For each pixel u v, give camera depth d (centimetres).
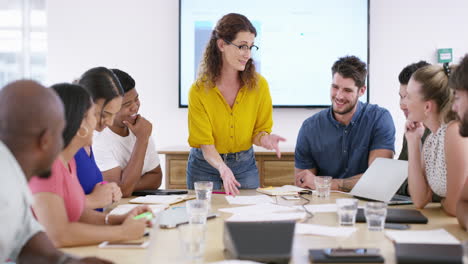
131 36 427
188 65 422
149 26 426
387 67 420
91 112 158
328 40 419
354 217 164
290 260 127
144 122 242
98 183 201
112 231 145
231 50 246
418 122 206
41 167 120
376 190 212
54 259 124
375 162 225
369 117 270
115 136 251
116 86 191
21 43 437
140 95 430
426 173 200
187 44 421
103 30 428
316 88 422
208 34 420
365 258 124
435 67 195
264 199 213
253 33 249
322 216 178
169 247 139
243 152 269
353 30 417
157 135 431
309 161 282
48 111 115
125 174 234
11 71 438
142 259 129
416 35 418
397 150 421
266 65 422
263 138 260
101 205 188
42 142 115
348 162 274
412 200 201
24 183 118
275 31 420
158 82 429
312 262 125
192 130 260
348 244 141
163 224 161
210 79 254
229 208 192
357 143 271
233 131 261
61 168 150
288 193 224
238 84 260
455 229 160
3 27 436
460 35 415
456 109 156
